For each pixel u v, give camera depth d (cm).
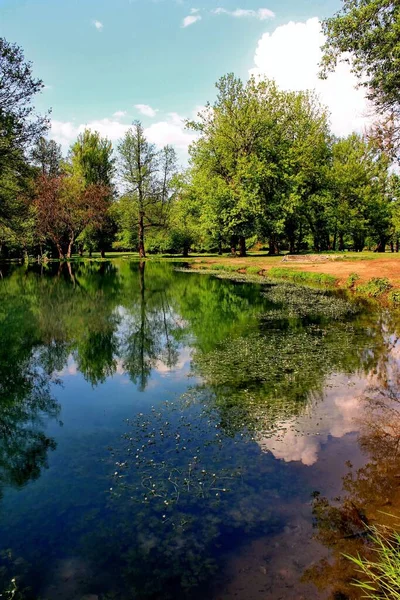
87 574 310
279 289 1850
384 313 1267
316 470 436
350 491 394
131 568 314
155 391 693
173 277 2552
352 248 5150
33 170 2603
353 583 282
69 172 4369
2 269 3322
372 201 3869
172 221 4534
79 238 4619
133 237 5175
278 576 296
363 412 582
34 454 497
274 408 604
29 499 407
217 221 3284
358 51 1462
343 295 1639
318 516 359
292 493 397
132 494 409
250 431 534
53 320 1318
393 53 1335
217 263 3278
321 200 3400
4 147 2338
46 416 612
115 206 4475
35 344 1030
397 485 400
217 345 952
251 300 1589
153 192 4503
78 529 361
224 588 290
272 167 3195
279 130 3306
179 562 317
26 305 1603
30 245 4084
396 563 272
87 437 536
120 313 1430
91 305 1595
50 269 3306
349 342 942
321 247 4659
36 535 355
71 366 857
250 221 3238
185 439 520
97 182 4381
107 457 484
